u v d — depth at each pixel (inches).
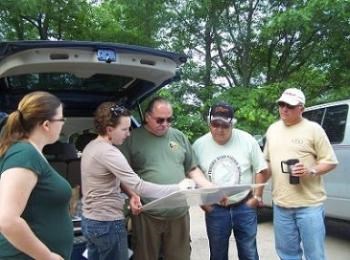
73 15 389.4
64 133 165.2
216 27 426.0
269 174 147.6
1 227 71.9
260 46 437.4
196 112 404.2
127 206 125.9
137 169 131.7
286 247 143.8
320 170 136.6
